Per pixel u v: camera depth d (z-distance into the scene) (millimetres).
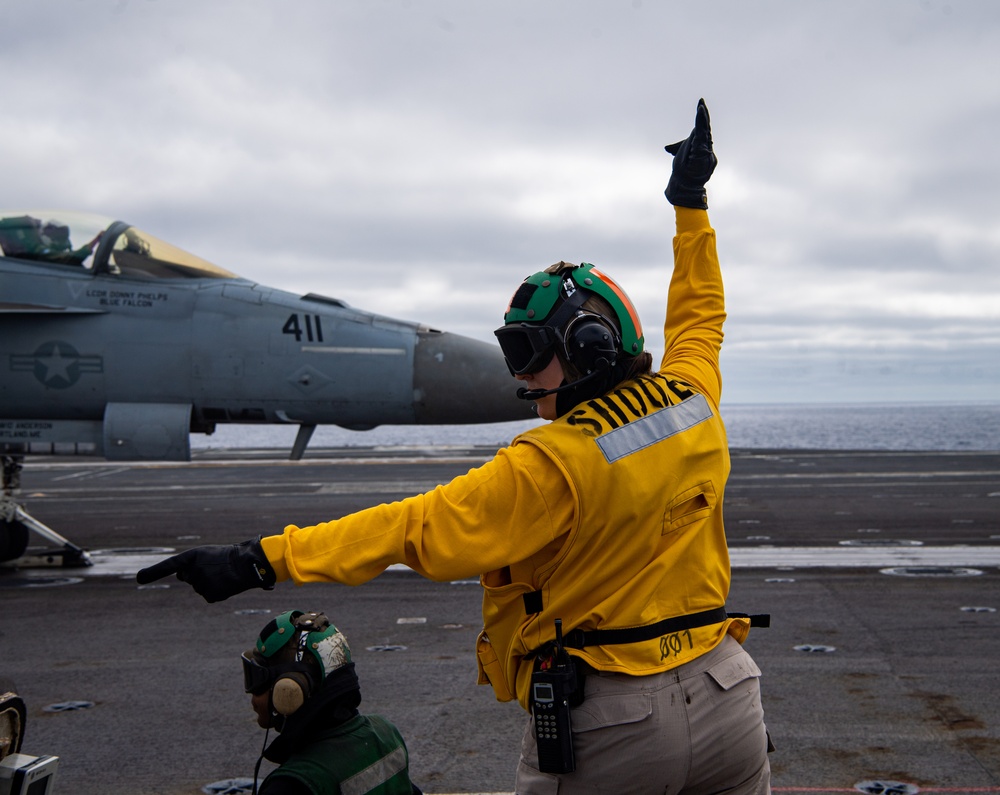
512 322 2229
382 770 2623
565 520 2006
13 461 10805
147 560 11688
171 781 4672
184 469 28500
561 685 1996
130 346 10148
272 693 2502
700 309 2594
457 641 7547
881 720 5449
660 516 2080
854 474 24172
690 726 2031
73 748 5145
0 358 10125
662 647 2068
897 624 7848
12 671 6730
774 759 4867
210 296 10344
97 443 10430
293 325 10188
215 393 10172
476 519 1979
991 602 8727
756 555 11492
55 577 10570
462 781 4664
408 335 10266
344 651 2604
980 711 5594
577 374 2182
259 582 1921
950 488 20359
